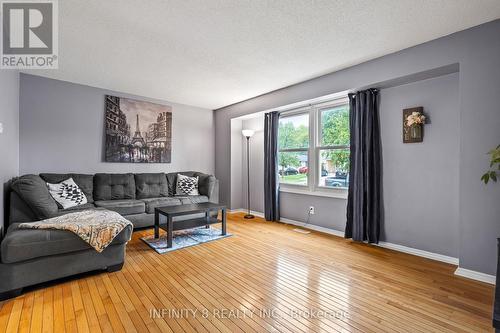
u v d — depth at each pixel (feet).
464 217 7.74
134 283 7.22
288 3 6.47
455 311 5.89
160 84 13.23
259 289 6.90
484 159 7.38
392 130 10.22
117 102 14.51
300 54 9.50
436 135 9.09
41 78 12.17
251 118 17.48
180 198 14.10
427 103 9.31
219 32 7.94
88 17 7.13
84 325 5.31
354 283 7.26
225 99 16.22
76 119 13.20
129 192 13.69
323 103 13.01
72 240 7.15
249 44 8.74
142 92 14.73
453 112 8.73
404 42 8.55
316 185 13.46
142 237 11.60
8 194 9.25
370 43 8.63
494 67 7.23
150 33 8.02
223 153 18.37
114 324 5.36
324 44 8.72
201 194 15.70
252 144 17.43
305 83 12.58
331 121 12.88
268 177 15.31
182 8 6.69
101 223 7.74
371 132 10.56
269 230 13.03
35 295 6.49
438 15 6.99
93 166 13.76
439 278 7.58
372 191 10.61
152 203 12.91
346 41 8.50
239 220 15.34
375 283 7.26
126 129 14.85
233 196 17.84
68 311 5.81
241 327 5.30
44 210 9.21
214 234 12.18
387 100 10.38
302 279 7.50
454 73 8.71
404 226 9.90
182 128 17.44
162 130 16.38
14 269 6.34
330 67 10.77
